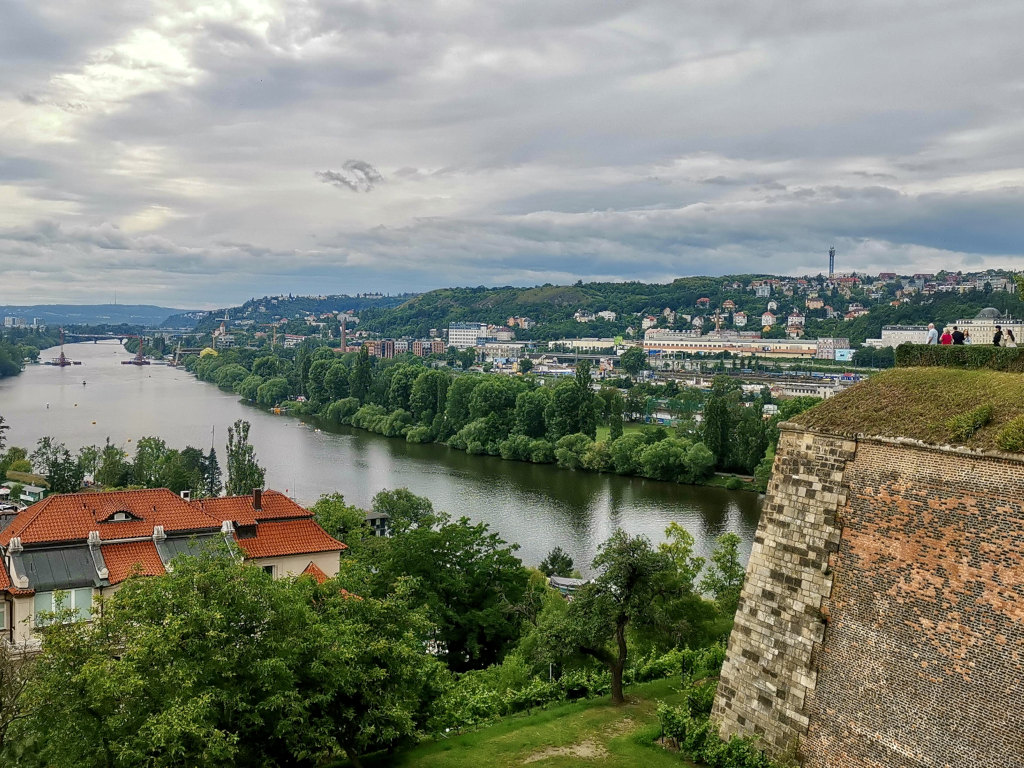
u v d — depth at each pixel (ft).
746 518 490.49
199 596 127.85
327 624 142.51
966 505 114.32
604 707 179.01
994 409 119.24
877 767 118.73
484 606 244.42
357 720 139.64
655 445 618.85
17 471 551.18
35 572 220.23
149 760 113.29
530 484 597.52
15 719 123.85
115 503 249.96
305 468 652.48
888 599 121.90
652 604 180.24
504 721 175.22
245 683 126.00
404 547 238.68
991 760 106.73
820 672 128.67
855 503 128.47
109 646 123.44
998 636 108.78
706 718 152.97
